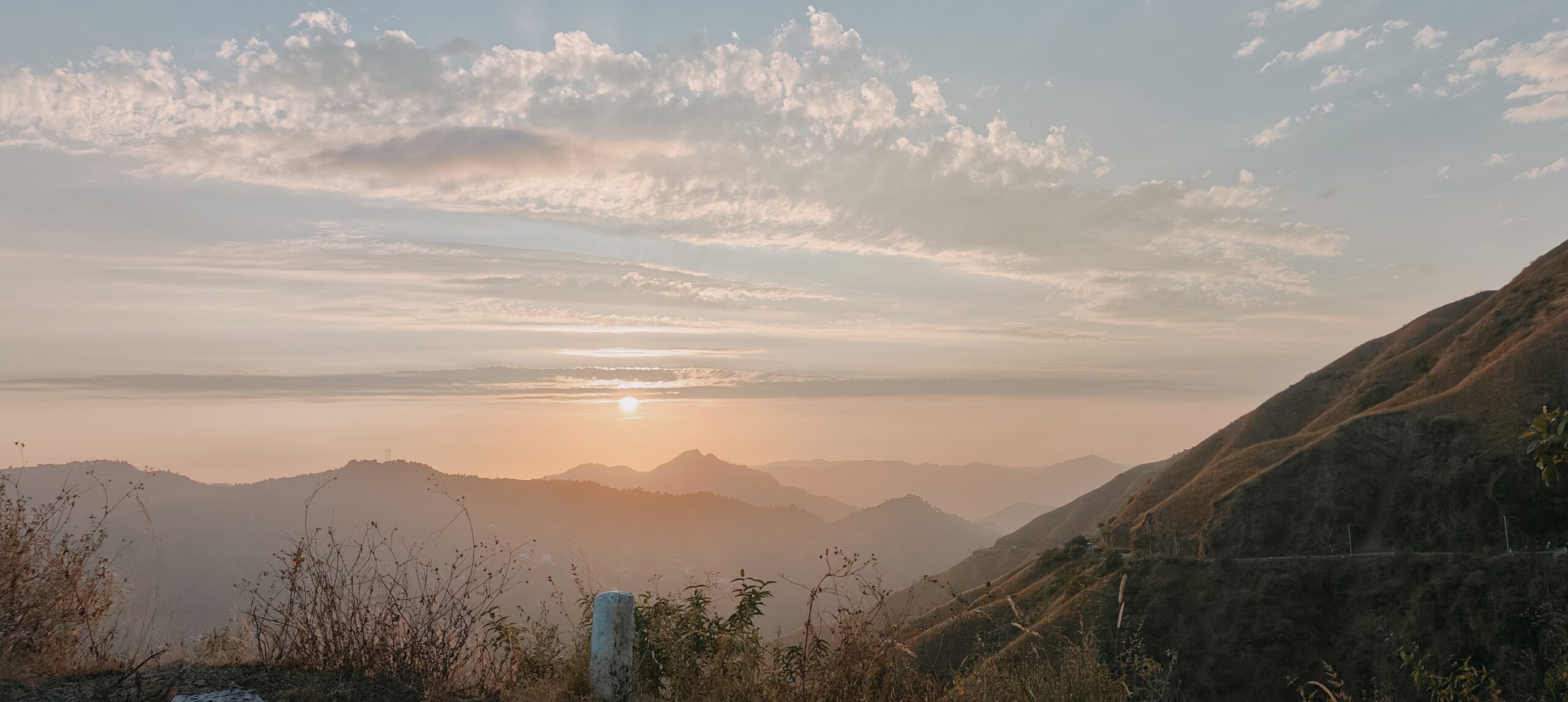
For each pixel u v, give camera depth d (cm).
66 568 556
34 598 527
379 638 565
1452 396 6272
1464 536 5203
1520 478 5153
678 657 598
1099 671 541
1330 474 6200
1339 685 697
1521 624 4003
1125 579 610
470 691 568
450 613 585
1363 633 4612
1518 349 6125
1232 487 6838
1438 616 4362
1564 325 5966
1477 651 4072
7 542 535
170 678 498
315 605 568
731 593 660
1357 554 5344
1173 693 541
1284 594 5053
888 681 555
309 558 588
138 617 581
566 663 597
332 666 552
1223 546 6159
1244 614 5028
